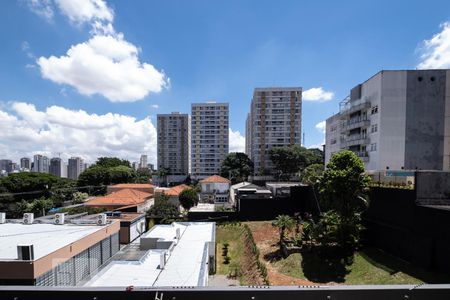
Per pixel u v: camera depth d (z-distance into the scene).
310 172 33.03
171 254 15.41
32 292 1.91
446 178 14.62
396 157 28.80
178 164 104.06
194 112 93.81
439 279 12.33
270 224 27.92
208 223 24.47
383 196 17.42
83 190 56.53
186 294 1.91
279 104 80.69
